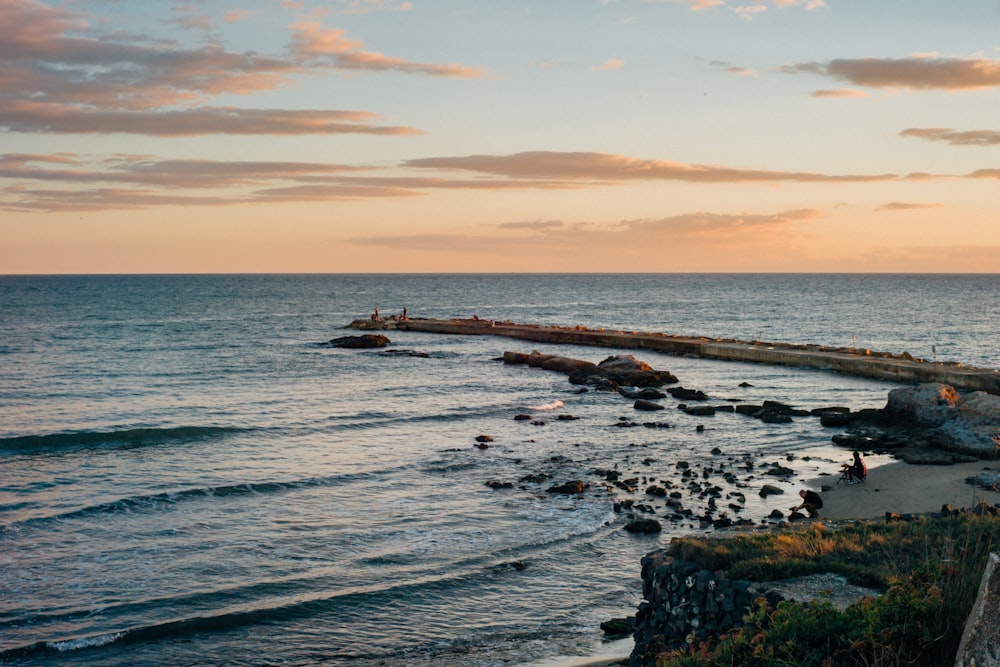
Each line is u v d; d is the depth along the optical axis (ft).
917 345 322.96
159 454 129.59
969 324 431.02
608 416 165.27
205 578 76.74
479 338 335.88
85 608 69.72
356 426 154.30
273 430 149.48
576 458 126.72
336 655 62.39
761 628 37.32
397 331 371.35
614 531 89.92
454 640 64.75
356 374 232.32
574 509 98.53
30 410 170.30
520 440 141.28
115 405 177.27
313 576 77.30
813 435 142.72
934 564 38.01
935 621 31.37
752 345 261.85
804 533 56.90
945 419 134.92
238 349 298.97
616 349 288.30
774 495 102.12
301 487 109.09
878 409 149.18
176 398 187.73
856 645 31.32
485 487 109.09
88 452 130.82
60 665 60.18
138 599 71.72
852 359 217.97
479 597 73.00
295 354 282.97
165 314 493.36
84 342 319.47
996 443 118.62
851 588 45.29
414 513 97.45
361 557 82.64
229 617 67.56
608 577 77.41
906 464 115.55
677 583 50.93
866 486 103.09
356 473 116.57
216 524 93.09
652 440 140.56
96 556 82.28
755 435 143.74
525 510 98.43
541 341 320.29
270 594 73.10
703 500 101.24
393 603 71.51
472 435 146.10
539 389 203.31
